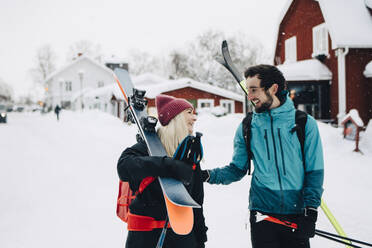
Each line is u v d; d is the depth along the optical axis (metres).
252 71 1.75
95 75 50.16
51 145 9.99
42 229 3.21
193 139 1.41
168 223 1.50
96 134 13.21
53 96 50.03
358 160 6.54
